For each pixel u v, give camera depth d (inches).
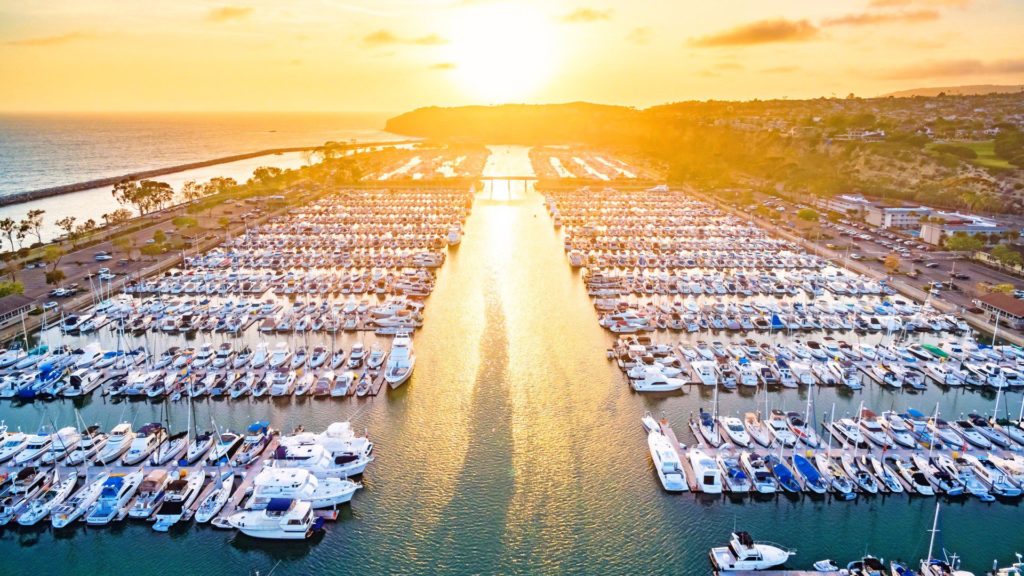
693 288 5654.5
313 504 2669.8
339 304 5201.8
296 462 2898.6
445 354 4239.7
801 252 7022.6
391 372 3796.8
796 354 4266.7
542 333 4618.6
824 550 2500.0
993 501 2778.1
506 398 3631.9
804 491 2797.7
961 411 3592.5
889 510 2721.5
